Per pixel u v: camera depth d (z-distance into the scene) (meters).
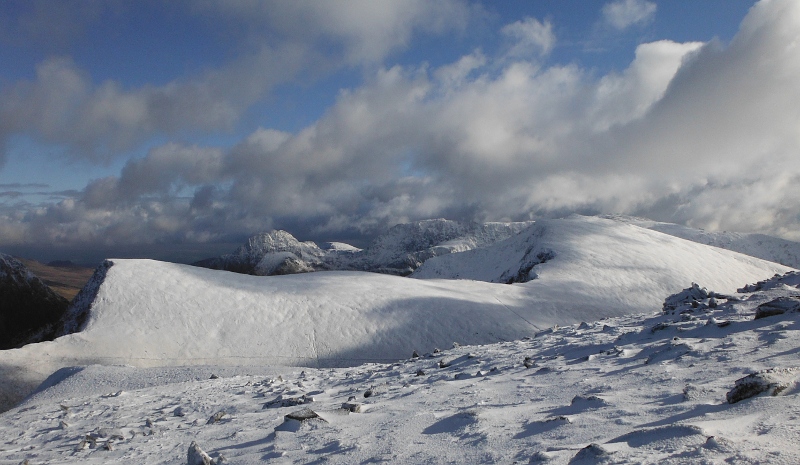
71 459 7.95
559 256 99.62
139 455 7.56
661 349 9.58
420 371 13.90
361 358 53.84
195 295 62.91
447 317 62.50
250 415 10.24
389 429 6.45
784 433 3.65
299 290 68.81
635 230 122.94
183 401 14.15
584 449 3.96
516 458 4.45
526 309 68.56
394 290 70.56
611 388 7.15
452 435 5.68
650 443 3.96
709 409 4.88
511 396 8.02
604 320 20.31
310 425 7.29
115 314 56.97
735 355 7.64
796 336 8.01
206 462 5.54
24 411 17.12
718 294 16.53
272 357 52.91
